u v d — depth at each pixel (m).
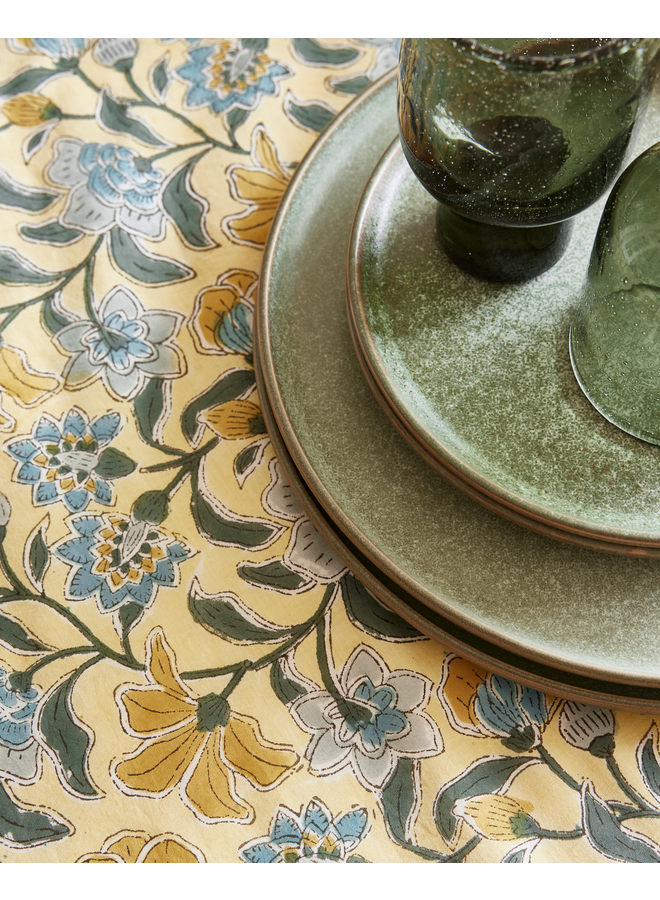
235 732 0.50
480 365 0.51
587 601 0.48
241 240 0.58
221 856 0.48
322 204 0.55
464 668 0.50
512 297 0.52
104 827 0.49
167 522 0.53
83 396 0.55
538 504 0.48
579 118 0.46
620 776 0.49
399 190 0.54
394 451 0.51
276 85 0.62
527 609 0.48
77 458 0.54
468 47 0.45
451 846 0.48
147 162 0.60
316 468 0.50
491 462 0.50
